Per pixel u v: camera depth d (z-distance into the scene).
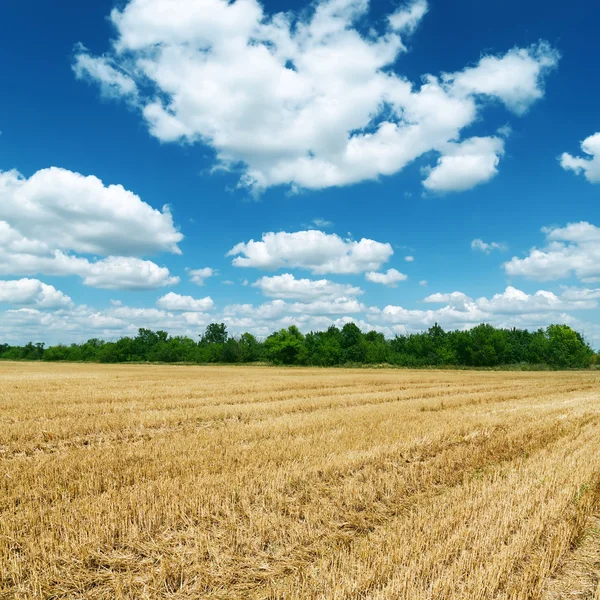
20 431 13.90
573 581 5.26
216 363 104.12
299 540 6.22
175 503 7.15
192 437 12.88
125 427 15.23
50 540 5.92
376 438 12.57
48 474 9.09
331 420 15.66
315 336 104.44
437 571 5.18
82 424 15.06
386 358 92.81
